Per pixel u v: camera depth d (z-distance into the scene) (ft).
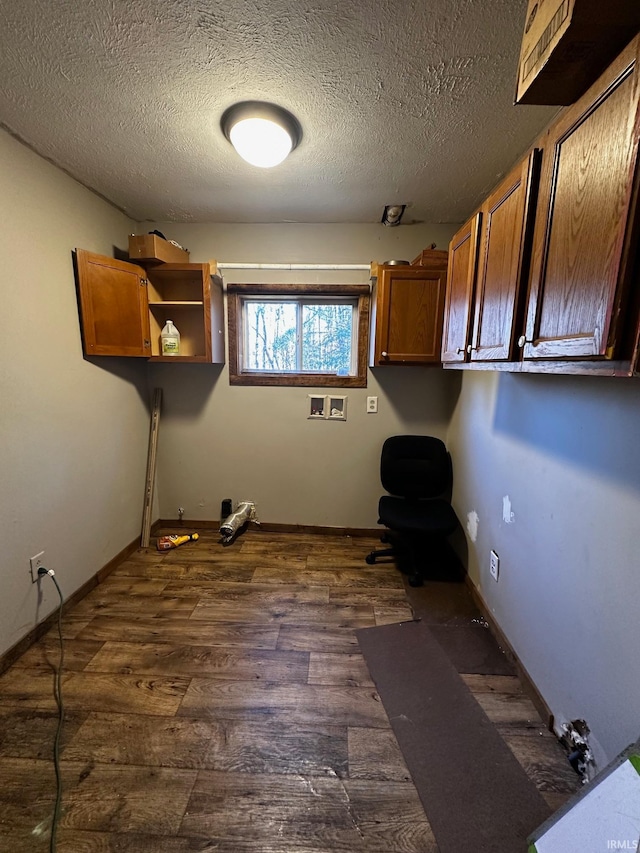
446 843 3.34
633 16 2.02
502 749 4.15
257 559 8.30
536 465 4.83
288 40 3.61
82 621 6.18
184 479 9.56
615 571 3.41
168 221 8.38
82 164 5.88
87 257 6.48
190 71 4.00
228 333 8.84
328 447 9.23
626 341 2.21
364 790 3.75
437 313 7.16
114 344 7.07
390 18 3.37
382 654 5.55
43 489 5.86
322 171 6.05
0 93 4.30
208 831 3.41
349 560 8.30
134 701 4.70
